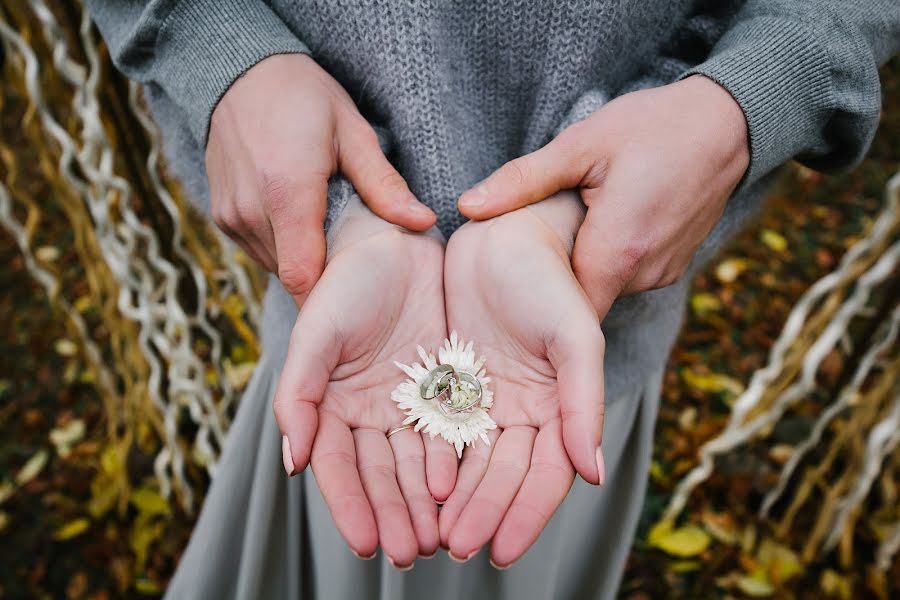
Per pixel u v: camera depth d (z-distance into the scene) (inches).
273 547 27.3
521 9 20.1
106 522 42.3
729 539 41.1
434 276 21.6
